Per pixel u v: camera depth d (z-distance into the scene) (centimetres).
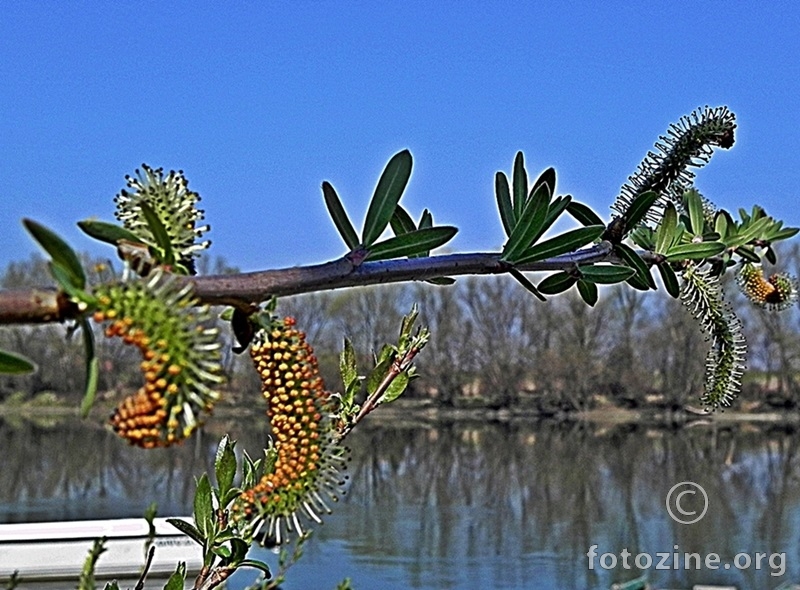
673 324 6131
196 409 117
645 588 1941
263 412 5172
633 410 6228
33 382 5669
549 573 2123
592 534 2580
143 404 115
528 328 6444
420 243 172
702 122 247
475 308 6444
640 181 249
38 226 114
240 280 148
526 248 201
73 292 116
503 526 2700
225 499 214
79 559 1220
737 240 309
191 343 117
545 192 198
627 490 3391
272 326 150
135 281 120
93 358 117
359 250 169
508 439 5166
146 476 3597
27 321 116
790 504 2991
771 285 326
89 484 3375
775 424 5697
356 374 241
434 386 6462
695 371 6088
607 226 243
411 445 4881
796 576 2005
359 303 5066
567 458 4344
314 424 152
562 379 6372
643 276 244
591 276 232
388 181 170
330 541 2409
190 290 127
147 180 159
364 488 3459
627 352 6284
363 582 1961
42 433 5025
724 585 1975
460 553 2302
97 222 150
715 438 5109
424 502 3152
